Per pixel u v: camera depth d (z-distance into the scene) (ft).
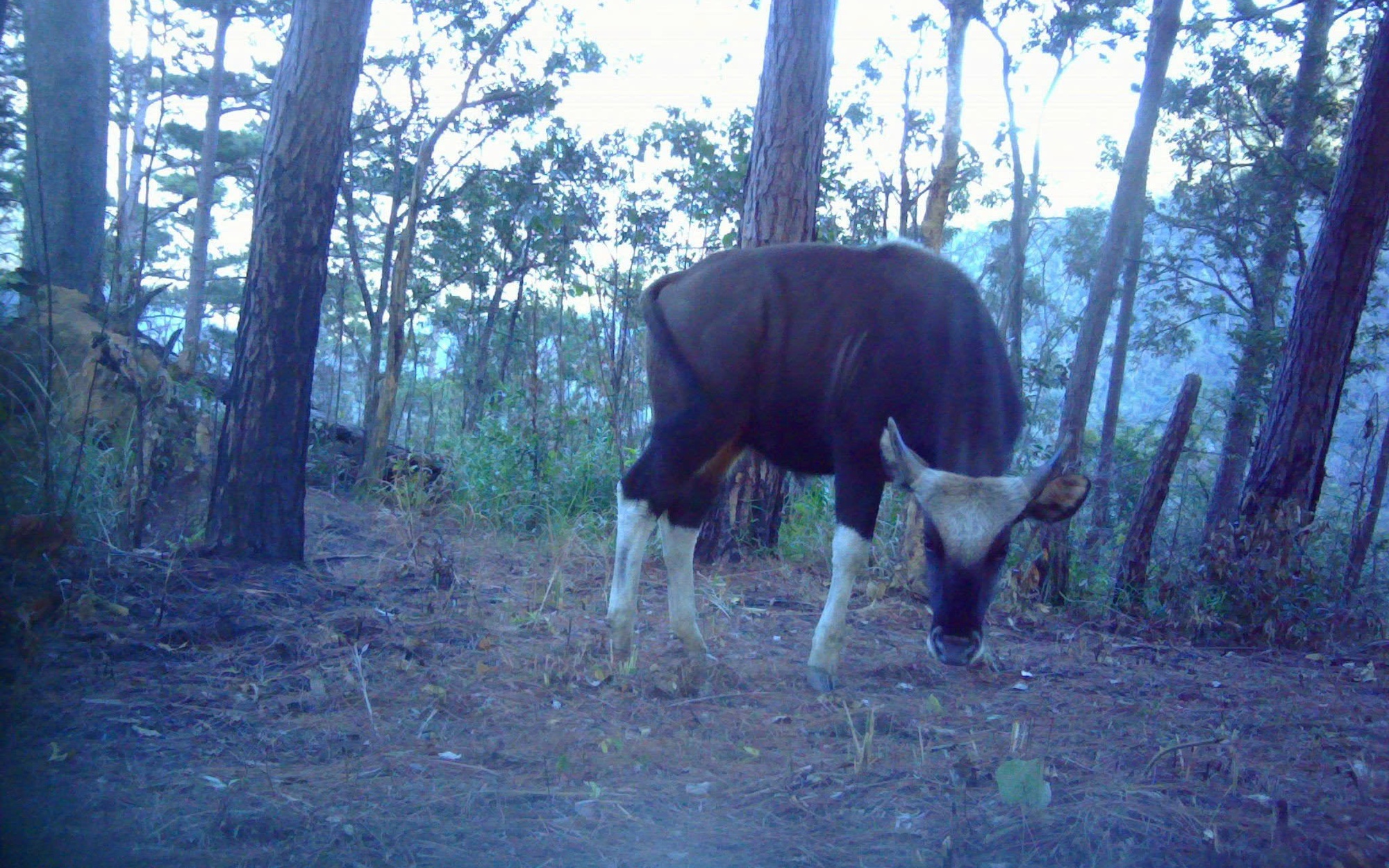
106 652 14.83
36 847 9.27
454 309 88.17
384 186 75.00
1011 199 72.33
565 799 11.16
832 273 16.87
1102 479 48.37
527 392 33.45
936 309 16.08
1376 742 14.83
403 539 25.54
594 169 48.34
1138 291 92.12
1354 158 27.45
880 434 16.19
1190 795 11.79
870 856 9.98
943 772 12.31
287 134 19.25
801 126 26.23
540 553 25.80
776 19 26.32
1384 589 32.32
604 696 15.02
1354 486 43.50
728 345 16.94
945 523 13.74
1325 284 27.86
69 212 42.70
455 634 17.19
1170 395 88.33
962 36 53.36
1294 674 20.03
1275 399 28.73
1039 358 76.48
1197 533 49.08
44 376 22.21
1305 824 11.03
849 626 20.74
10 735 11.89
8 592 15.53
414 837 9.93
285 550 20.27
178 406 21.93
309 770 11.55
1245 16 63.41
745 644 18.81
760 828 10.60
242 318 19.90
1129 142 56.03
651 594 22.20
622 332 36.86
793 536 27.81
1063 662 19.38
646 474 17.35
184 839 9.61
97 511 19.97
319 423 41.68
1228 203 76.18
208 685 13.99
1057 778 12.18
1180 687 17.89
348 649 15.92
